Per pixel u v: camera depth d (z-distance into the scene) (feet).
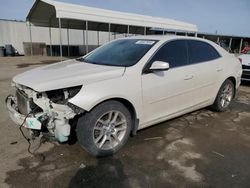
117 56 12.37
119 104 10.26
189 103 13.69
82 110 9.17
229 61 16.31
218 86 15.58
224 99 16.69
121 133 10.78
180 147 11.39
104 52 13.61
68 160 10.07
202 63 14.17
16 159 10.05
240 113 16.83
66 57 71.26
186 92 13.17
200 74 13.83
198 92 14.07
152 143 11.71
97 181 8.70
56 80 9.24
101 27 80.59
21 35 81.71
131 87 10.46
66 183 8.57
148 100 11.25
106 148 10.26
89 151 9.95
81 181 8.69
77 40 89.97
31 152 10.64
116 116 10.37
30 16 63.67
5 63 50.85
